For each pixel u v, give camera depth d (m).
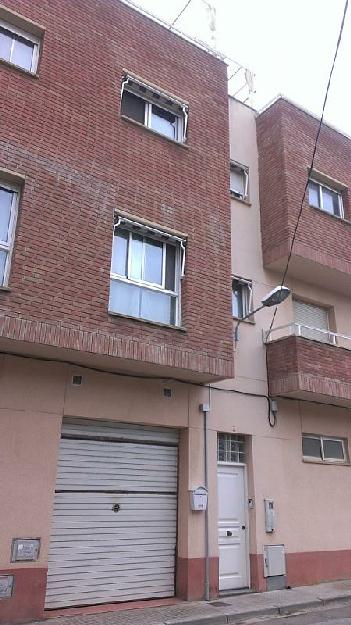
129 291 8.80
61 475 8.10
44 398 7.92
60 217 7.92
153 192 9.27
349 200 13.34
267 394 10.80
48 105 8.39
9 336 6.94
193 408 9.59
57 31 8.96
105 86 9.26
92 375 8.50
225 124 11.02
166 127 10.46
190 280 9.23
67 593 7.71
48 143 8.18
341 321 13.01
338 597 9.09
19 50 8.80
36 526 7.37
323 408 11.72
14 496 7.31
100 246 8.23
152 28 10.48
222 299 9.55
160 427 9.37
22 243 7.43
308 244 11.69
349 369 11.18
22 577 7.09
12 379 7.71
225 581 9.29
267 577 9.62
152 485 9.04
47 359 8.05
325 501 11.05
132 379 8.94
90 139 8.71
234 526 9.76
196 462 9.35
